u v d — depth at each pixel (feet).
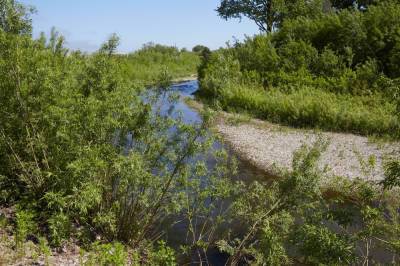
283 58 106.63
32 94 27.48
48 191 26.81
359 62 96.02
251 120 80.07
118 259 21.06
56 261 22.84
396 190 35.91
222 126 73.72
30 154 28.27
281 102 80.38
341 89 86.53
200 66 135.44
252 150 58.44
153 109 28.09
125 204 27.22
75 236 26.22
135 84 28.73
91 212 28.19
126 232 27.71
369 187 24.29
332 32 106.73
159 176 27.30
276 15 159.43
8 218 26.55
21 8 27.48
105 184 26.50
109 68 28.78
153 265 23.52
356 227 27.43
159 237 29.27
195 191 28.94
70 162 26.11
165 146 26.73
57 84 27.12
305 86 90.27
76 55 32.17
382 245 25.34
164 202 27.81
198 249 28.81
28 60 27.66
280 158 54.29
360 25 99.96
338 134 66.80
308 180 24.68
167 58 205.98
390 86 22.75
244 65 112.06
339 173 46.91
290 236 22.77
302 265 25.61
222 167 29.25
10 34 27.07
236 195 31.07
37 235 24.53
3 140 27.53
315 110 74.08
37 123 28.35
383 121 65.41
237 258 25.96
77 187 25.49
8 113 27.32
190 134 26.45
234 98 91.04
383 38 94.84
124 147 27.07
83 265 22.50
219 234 30.58
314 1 152.15
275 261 23.13
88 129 26.17
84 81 28.50
